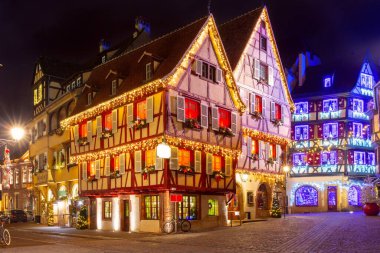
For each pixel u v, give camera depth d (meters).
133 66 30.50
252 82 33.34
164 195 25.22
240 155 31.62
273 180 35.53
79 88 34.91
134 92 27.20
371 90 49.19
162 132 24.91
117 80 30.14
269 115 35.09
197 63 27.38
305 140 48.78
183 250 16.66
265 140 34.88
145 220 26.41
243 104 30.56
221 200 28.92
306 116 49.12
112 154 29.50
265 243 17.95
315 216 35.56
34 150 42.38
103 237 24.22
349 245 16.58
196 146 26.78
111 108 29.91
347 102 47.22
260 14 34.50
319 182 47.22
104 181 30.30
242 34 34.09
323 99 48.59
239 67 32.03
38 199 42.78
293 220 30.97
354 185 46.50
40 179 40.22
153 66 27.05
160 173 25.25
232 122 29.98
